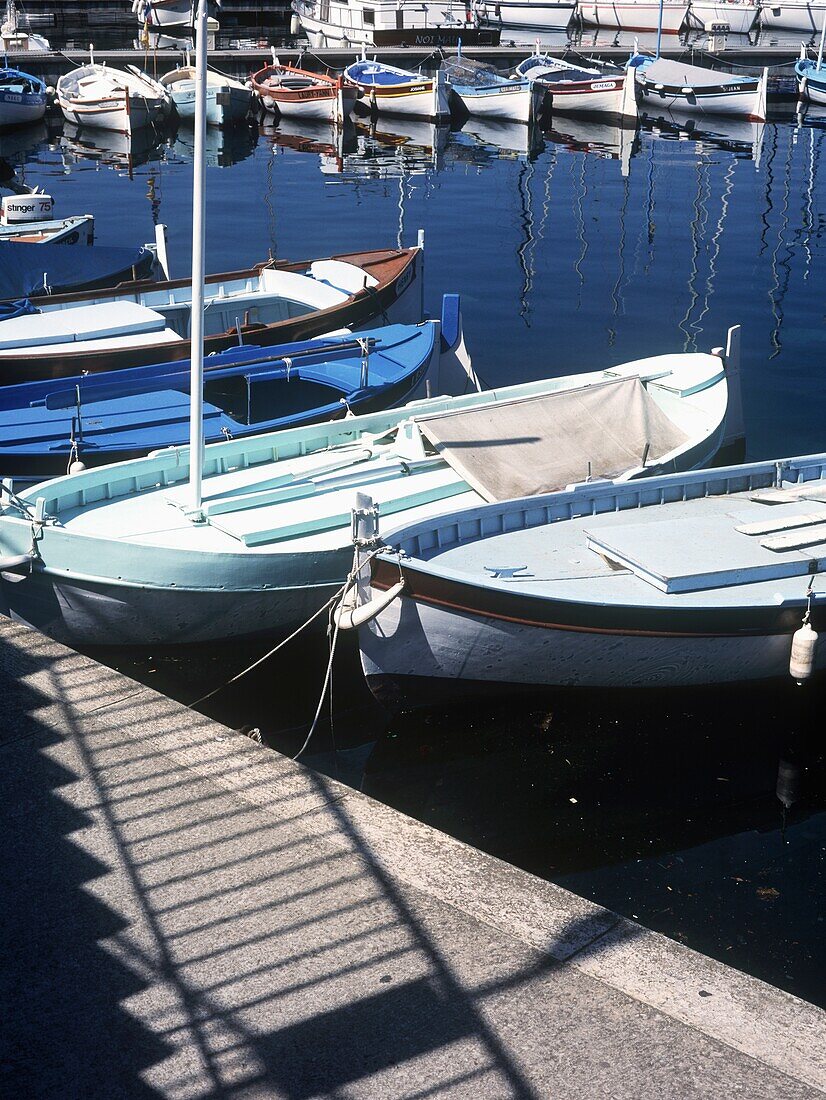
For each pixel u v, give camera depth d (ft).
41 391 45.16
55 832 18.43
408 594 29.37
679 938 24.77
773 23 238.07
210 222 98.17
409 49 194.29
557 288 80.69
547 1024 14.82
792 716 33.91
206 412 44.37
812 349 69.05
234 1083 13.93
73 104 145.28
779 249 92.53
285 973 15.62
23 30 217.36
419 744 32.32
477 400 44.60
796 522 33.99
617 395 42.78
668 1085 13.93
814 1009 15.11
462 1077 14.02
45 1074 14.06
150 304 57.41
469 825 28.78
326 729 32.99
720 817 29.27
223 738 20.95
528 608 30.27
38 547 32.50
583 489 36.37
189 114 149.07
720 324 73.46
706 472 38.06
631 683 33.04
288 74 164.86
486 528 35.22
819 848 28.19
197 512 35.24
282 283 60.03
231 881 17.38
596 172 122.52
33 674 22.97
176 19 221.66
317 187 113.91
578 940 16.24
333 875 17.51
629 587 32.22
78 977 15.57
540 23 221.46
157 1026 14.78
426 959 15.88
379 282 58.85
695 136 147.74
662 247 92.63
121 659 35.45
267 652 36.35
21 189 110.32
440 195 110.73
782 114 166.61
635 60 176.24
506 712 33.47
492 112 158.61
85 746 20.66
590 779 30.76
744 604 31.17
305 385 51.96
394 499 37.14
